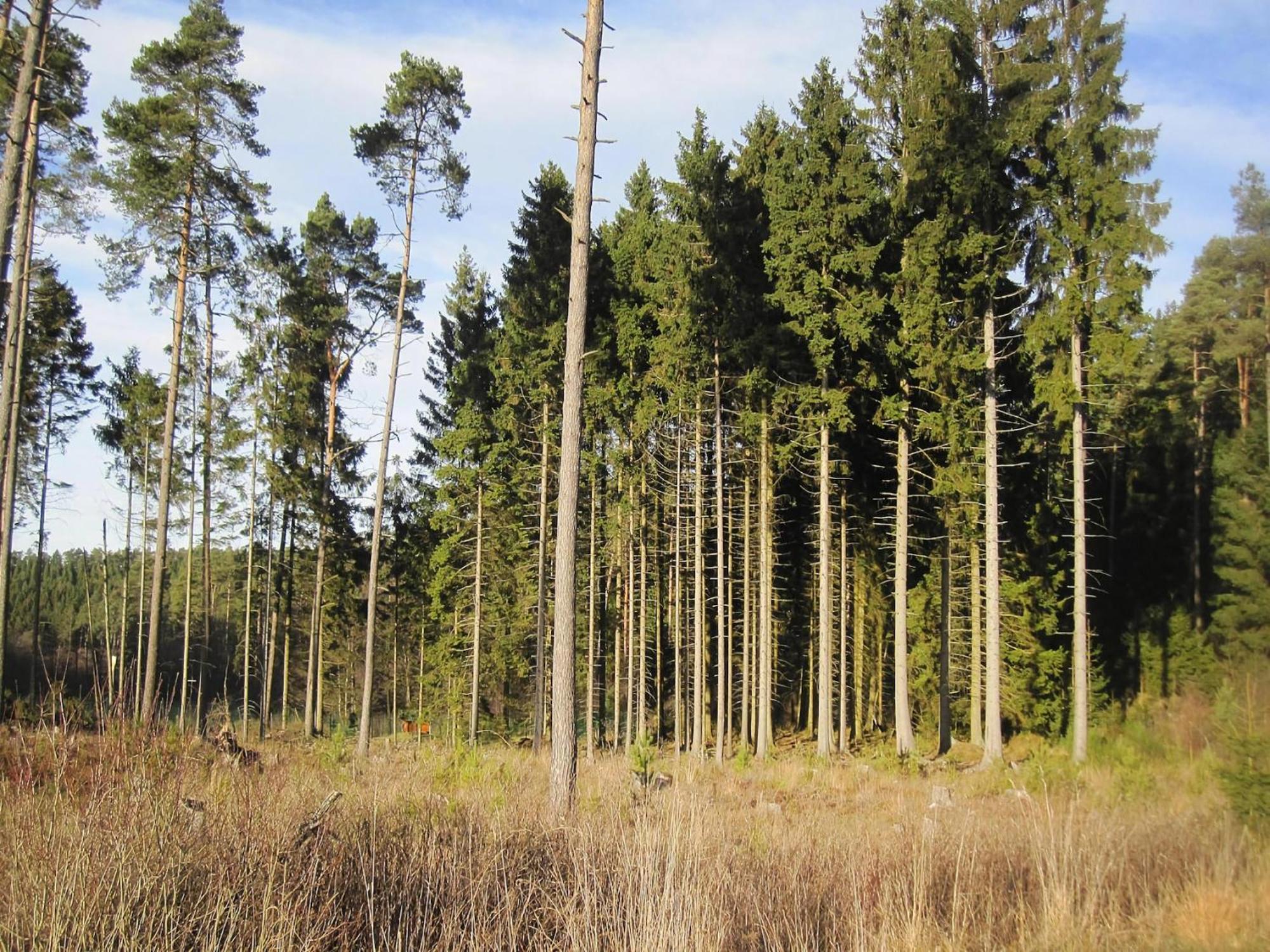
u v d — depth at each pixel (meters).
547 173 27.17
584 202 11.08
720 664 24.55
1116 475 32.78
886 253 23.91
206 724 8.89
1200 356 24.98
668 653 38.72
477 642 28.81
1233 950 6.27
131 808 5.68
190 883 5.47
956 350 21.38
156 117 20.14
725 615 35.69
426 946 5.75
